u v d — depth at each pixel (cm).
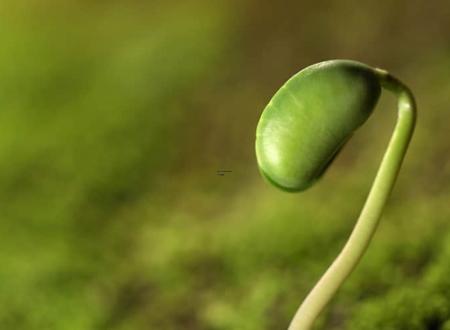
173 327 28
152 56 50
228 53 49
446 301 24
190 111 44
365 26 44
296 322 20
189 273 30
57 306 30
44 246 35
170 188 38
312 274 27
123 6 60
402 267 26
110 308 30
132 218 36
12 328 30
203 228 33
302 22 48
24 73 52
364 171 32
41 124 46
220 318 27
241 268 29
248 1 53
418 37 41
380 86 19
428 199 28
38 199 39
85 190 39
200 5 57
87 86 49
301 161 19
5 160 42
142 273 31
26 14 62
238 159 39
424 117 33
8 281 32
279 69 45
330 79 19
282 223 30
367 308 24
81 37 56
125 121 44
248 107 43
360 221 19
